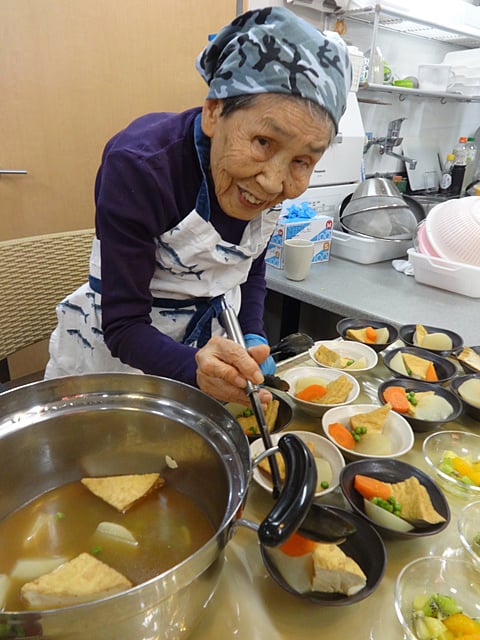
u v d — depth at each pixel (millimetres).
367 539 547
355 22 2166
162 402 601
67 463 616
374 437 763
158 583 339
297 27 571
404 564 560
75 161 1839
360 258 1759
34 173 1765
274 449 480
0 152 1675
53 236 1229
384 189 1807
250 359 607
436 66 2348
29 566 505
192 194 783
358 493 643
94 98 1798
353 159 1914
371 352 1061
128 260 735
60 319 1042
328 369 978
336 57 600
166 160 738
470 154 2742
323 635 464
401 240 1768
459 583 535
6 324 1153
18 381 1554
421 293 1502
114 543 539
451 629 475
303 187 690
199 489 596
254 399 583
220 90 628
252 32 580
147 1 1789
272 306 1817
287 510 375
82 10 1668
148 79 1897
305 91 575
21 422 566
